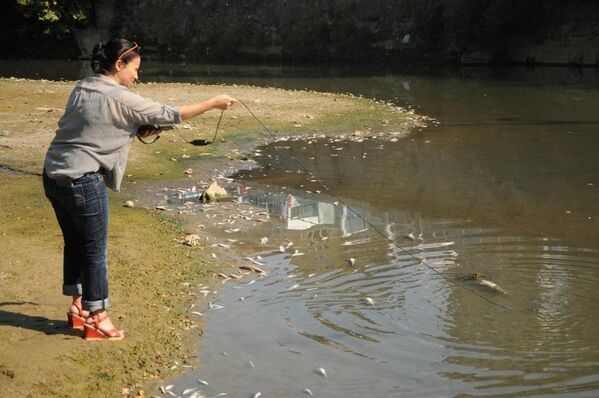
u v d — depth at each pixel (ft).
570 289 19.77
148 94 56.18
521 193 30.37
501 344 16.56
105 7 101.04
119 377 14.90
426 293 19.52
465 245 23.58
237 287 20.03
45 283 19.24
